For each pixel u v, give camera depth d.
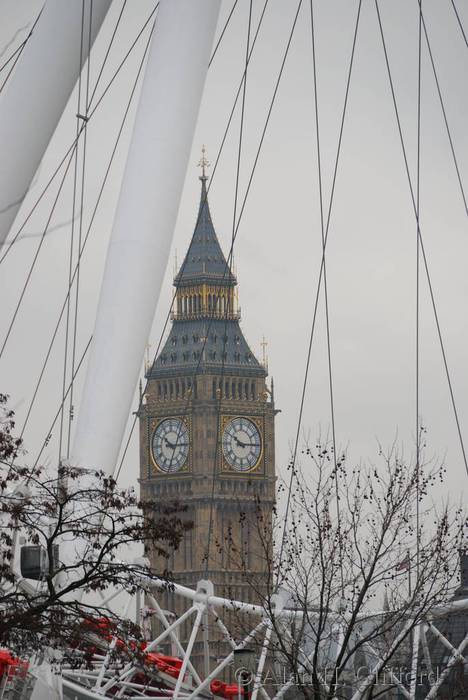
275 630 118.50
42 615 97.62
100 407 113.81
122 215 117.88
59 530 99.19
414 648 132.38
